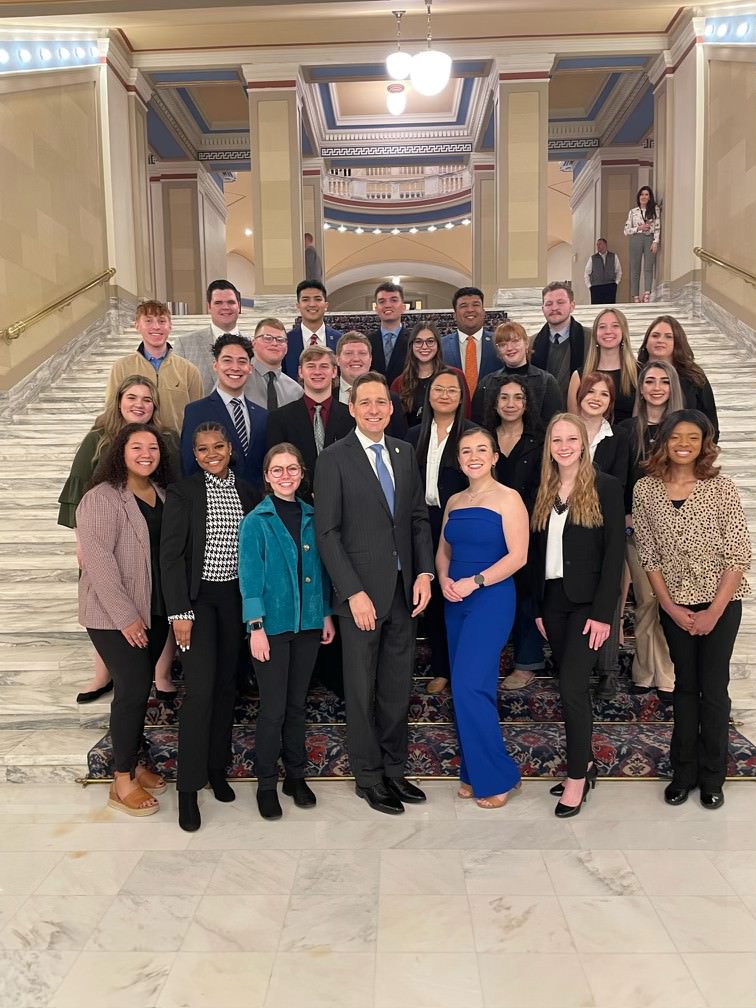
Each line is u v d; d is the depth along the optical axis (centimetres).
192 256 1408
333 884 283
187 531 332
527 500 381
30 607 466
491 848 306
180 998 229
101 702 400
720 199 840
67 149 838
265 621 329
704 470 325
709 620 319
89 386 752
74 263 848
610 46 969
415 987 232
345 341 416
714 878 284
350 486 334
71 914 268
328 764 368
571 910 267
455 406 378
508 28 950
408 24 934
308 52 987
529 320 867
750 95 767
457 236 2083
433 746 366
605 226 1392
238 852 306
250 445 392
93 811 342
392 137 1427
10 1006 227
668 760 361
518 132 990
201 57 998
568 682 330
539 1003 225
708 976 236
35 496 554
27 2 710
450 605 353
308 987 232
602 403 368
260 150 1005
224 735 349
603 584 325
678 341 401
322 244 1403
